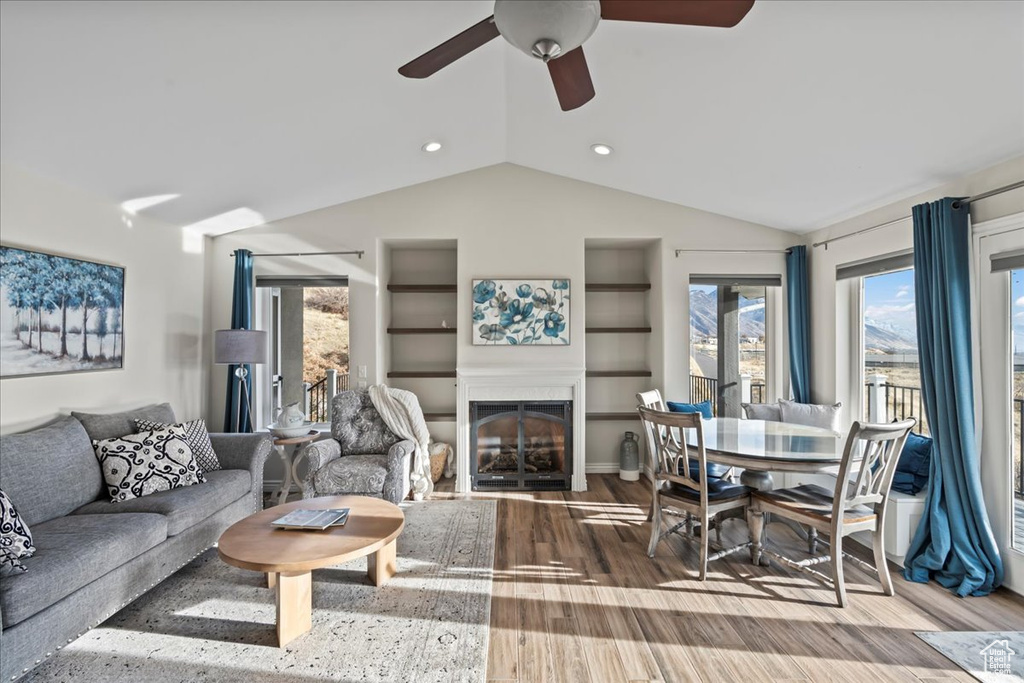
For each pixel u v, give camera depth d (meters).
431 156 4.20
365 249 4.77
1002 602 2.63
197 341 4.52
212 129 2.95
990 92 2.28
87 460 2.90
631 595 2.73
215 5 2.01
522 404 4.71
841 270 4.24
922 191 3.34
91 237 3.34
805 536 3.41
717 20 1.60
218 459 3.61
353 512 2.87
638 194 4.84
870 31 2.10
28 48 2.06
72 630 2.12
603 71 2.87
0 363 2.72
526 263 4.83
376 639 2.32
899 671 2.08
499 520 3.88
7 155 2.71
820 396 4.53
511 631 2.39
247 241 4.75
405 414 4.27
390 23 2.33
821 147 3.13
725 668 2.11
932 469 2.94
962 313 2.85
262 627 2.42
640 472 5.21
